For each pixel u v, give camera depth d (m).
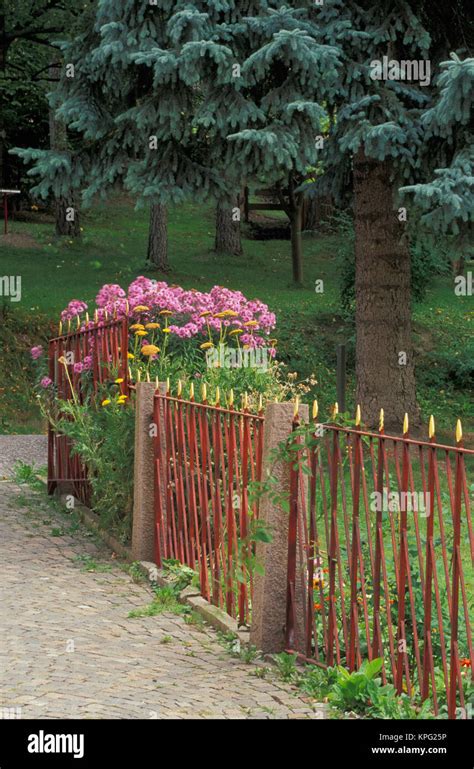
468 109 14.02
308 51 14.26
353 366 23.22
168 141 16.05
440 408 21.33
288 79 14.89
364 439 5.37
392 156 15.19
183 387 9.34
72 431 9.93
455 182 14.21
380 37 15.38
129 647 6.16
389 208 17.38
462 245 15.16
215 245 34.09
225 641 6.41
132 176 16.12
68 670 5.52
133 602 7.38
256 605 6.14
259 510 6.23
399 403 17.58
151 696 5.12
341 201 19.33
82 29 16.73
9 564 8.40
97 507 9.57
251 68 14.78
